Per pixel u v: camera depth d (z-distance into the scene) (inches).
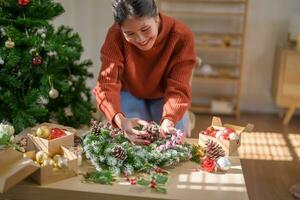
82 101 69.9
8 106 61.4
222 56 125.1
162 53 56.7
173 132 49.1
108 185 40.6
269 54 122.2
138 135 48.8
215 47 115.1
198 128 109.7
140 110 61.2
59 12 64.9
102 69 55.9
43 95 59.5
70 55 61.0
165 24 54.6
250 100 127.6
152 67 58.2
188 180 42.3
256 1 117.8
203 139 50.7
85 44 126.7
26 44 59.1
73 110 67.4
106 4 122.3
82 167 45.1
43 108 59.7
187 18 122.5
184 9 122.0
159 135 49.2
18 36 57.1
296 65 108.0
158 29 53.9
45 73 60.2
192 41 57.7
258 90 126.2
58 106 68.2
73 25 122.3
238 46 116.0
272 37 120.4
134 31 46.3
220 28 122.3
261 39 121.0
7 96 58.4
